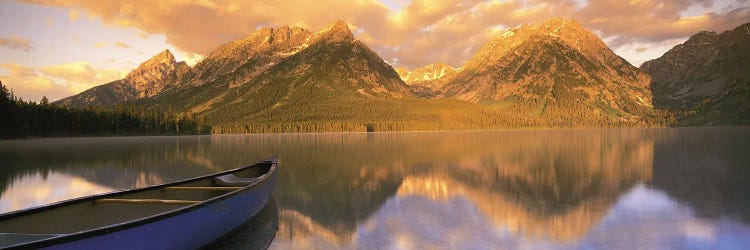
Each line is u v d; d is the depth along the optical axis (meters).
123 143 80.19
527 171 27.31
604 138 84.56
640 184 21.34
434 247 11.56
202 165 35.72
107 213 12.19
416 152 45.94
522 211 15.62
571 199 17.73
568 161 33.72
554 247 11.41
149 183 25.25
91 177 27.94
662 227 13.16
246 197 13.24
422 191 20.14
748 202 16.58
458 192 19.75
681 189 19.67
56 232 10.90
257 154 47.62
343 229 13.48
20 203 19.44
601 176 24.50
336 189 21.00
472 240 12.12
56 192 22.31
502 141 74.00
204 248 11.55
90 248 8.09
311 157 40.88
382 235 12.73
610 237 12.22
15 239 9.52
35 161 39.62
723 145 51.66
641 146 52.84
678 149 45.88
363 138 99.31
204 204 10.83
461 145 59.94
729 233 12.41
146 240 9.10
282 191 20.56
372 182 23.22
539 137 96.00
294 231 13.26
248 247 11.68
